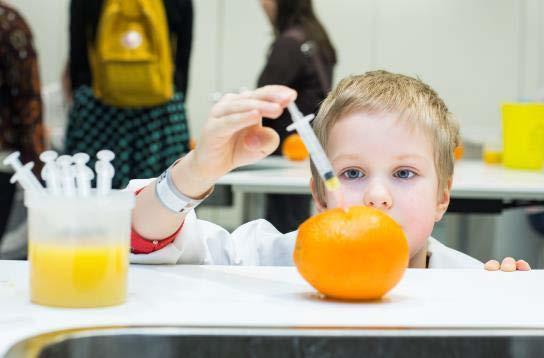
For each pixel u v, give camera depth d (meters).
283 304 0.69
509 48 5.02
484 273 0.89
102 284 0.66
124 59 2.72
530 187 1.94
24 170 0.75
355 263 0.69
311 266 0.71
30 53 2.54
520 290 0.78
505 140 2.47
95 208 0.66
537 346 0.59
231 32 4.95
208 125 0.87
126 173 2.80
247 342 0.58
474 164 2.68
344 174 1.07
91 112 2.79
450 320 0.63
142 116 2.80
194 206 0.95
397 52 5.00
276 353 0.58
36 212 0.67
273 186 1.93
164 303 0.68
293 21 3.06
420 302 0.71
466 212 2.09
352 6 4.97
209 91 4.98
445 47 5.00
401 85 1.11
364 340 0.58
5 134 2.54
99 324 0.60
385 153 1.05
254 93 0.85
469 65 5.01
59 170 0.75
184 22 2.87
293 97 0.81
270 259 1.17
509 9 5.00
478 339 0.59
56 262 0.66
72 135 2.82
